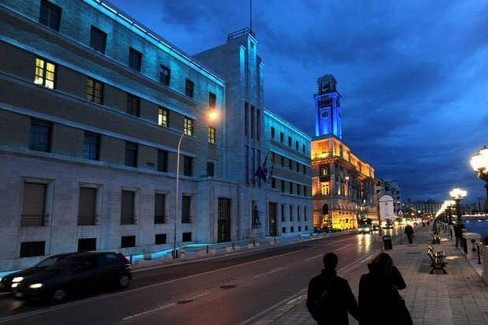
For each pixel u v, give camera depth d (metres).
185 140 40.94
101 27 31.56
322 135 104.56
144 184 34.31
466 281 13.80
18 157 23.98
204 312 10.89
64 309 11.89
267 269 20.77
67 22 28.52
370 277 5.00
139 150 34.47
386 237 29.27
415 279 14.52
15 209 23.52
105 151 30.86
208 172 45.47
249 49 53.28
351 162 120.19
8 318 10.80
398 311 4.82
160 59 38.38
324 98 115.12
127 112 33.91
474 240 20.34
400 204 169.38
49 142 26.59
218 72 51.38
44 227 25.20
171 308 11.58
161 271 21.80
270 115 61.78
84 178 28.42
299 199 72.06
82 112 28.97
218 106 48.03
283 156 66.12
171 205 37.66
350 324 8.45
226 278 17.77
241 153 48.44
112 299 13.33
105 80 31.34
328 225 92.25
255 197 50.88
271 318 9.48
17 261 23.25
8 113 23.94
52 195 25.95
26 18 25.20
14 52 24.53
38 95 25.75
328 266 5.23
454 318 8.64
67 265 13.93
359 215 116.81
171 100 39.28
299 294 13.31
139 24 35.44
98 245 29.12
